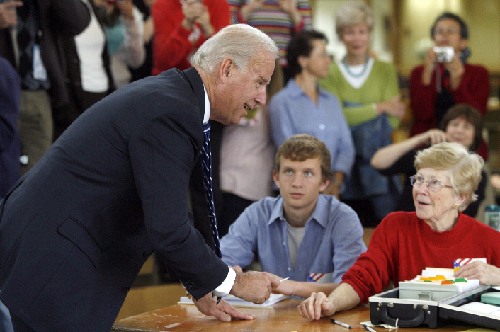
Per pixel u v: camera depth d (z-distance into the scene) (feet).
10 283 8.70
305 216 12.53
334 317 10.27
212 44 9.21
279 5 18.76
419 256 11.07
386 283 11.19
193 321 10.06
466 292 9.71
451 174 10.77
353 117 18.95
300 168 12.27
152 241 8.73
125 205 8.96
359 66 19.33
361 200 18.97
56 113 16.57
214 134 16.99
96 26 17.07
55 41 16.46
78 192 8.80
